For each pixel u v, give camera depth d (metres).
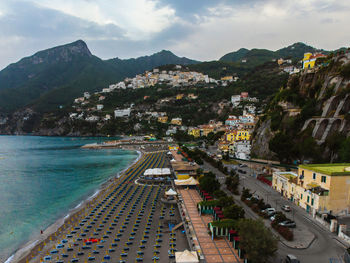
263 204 65.94
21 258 51.25
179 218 66.62
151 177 115.12
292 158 111.19
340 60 111.56
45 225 71.38
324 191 57.88
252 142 149.25
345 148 88.25
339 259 41.81
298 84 131.25
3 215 80.50
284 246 46.59
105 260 46.72
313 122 109.62
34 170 156.75
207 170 118.94
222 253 45.28
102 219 67.88
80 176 138.25
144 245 51.91
